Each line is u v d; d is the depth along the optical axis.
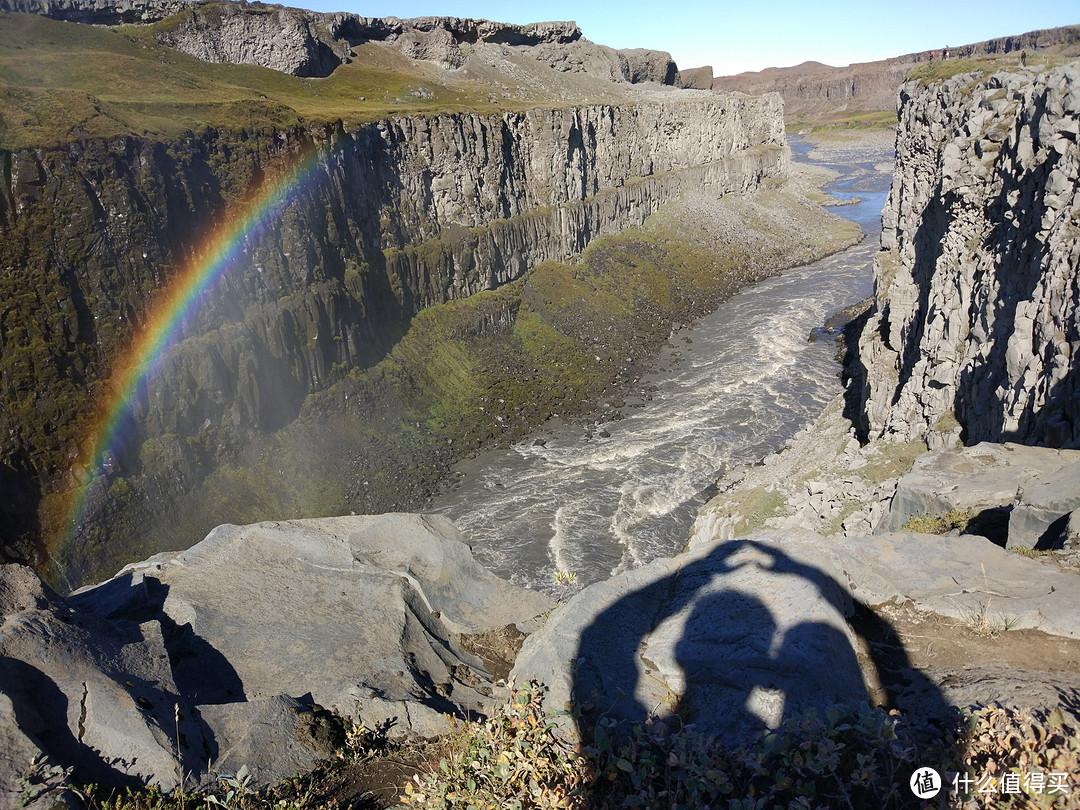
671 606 10.61
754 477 48.53
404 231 72.75
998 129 38.88
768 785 7.69
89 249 44.44
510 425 63.88
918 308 45.44
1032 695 8.42
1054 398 26.12
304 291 57.81
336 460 55.75
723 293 99.50
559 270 91.06
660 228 114.31
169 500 46.03
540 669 9.53
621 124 112.00
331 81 96.19
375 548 14.62
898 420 40.47
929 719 8.59
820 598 9.77
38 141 42.81
